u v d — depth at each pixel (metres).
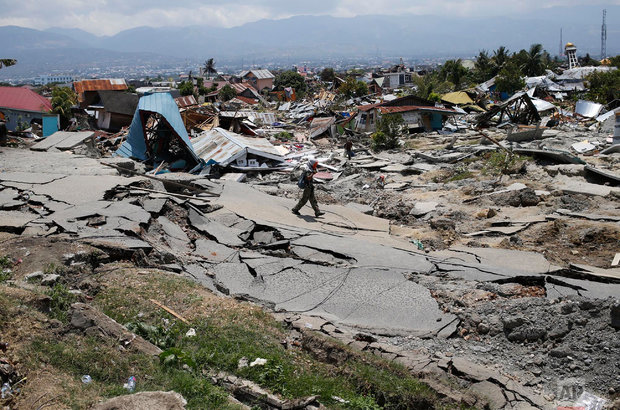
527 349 7.04
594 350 6.62
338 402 5.55
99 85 48.34
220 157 23.23
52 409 4.44
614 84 49.78
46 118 36.28
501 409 5.66
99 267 8.51
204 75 159.88
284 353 6.45
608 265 10.60
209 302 7.57
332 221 13.50
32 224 10.27
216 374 5.76
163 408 4.43
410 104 43.25
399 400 5.65
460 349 7.17
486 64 88.62
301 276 9.49
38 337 5.40
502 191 16.52
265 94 102.31
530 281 9.28
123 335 5.93
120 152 24.08
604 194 15.46
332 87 107.94
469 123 44.41
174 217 12.55
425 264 10.13
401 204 16.81
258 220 12.70
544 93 65.56
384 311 8.20
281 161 25.16
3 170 15.38
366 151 30.39
